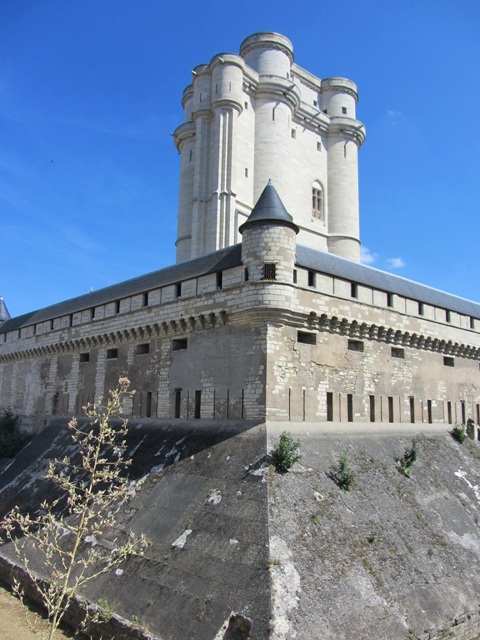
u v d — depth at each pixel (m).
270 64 52.75
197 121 49.38
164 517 22.72
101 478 12.34
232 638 16.00
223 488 22.23
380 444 28.50
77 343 41.22
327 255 30.70
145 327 33.38
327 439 26.09
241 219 47.59
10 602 22.97
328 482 22.80
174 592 18.45
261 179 49.81
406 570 19.97
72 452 34.97
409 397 33.38
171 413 30.83
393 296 32.78
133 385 34.50
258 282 25.70
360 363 30.30
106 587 20.53
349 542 19.89
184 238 50.34
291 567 17.58
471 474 30.64
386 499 23.73
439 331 36.12
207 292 28.83
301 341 28.06
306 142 56.16
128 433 32.47
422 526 23.20
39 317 48.56
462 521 25.20
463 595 20.33
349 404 29.19
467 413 38.31
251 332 26.41
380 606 17.77
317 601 16.77
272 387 25.23
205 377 28.72
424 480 27.08
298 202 53.91
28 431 46.62
